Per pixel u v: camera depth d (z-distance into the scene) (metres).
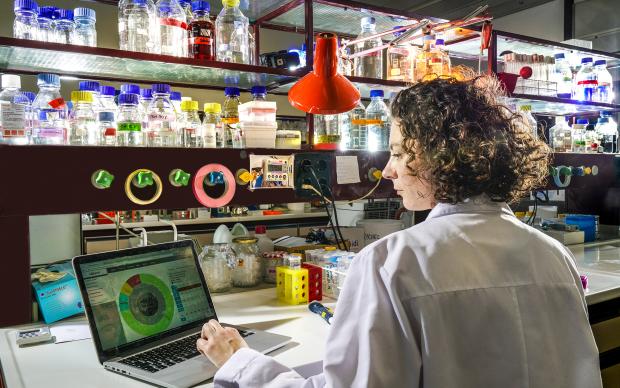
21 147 1.46
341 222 3.63
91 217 3.88
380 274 0.78
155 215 4.38
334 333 0.80
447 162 0.82
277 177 1.92
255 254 2.07
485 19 2.01
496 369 0.76
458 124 0.83
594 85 2.93
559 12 4.76
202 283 1.60
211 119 1.93
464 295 0.75
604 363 2.05
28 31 1.64
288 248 2.21
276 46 4.27
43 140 1.60
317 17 2.28
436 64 2.26
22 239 1.50
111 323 1.31
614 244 2.98
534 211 2.99
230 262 2.01
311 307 1.70
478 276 0.77
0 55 1.60
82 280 1.29
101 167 1.57
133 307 1.38
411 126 0.87
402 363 0.74
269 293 1.96
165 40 1.76
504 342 0.76
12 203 1.45
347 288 0.81
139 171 1.63
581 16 4.56
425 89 0.89
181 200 1.72
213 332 1.19
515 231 0.85
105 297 1.32
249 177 1.84
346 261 1.84
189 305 1.53
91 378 1.17
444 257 0.77
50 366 1.24
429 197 0.91
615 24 4.30
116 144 1.74
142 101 1.83
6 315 1.51
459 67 1.55
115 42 4.03
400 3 4.86
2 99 1.61
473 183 0.83
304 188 1.98
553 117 3.39
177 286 1.52
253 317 1.64
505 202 0.89
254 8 2.20
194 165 1.74
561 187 2.80
